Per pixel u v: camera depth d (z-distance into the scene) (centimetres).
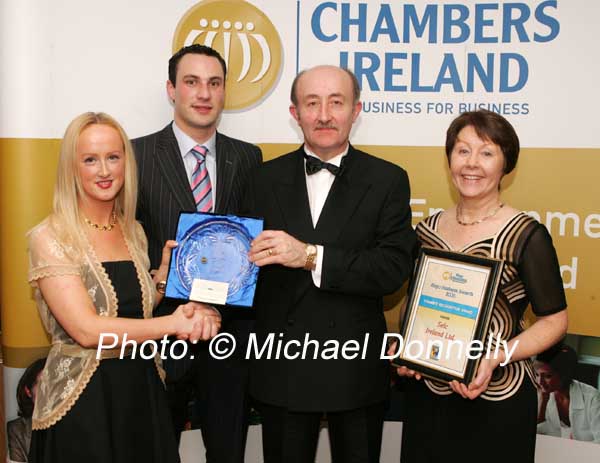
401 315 222
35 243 176
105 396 179
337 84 199
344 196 202
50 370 182
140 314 187
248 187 219
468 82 271
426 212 278
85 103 266
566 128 268
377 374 207
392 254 197
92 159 178
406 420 209
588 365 276
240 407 239
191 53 236
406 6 269
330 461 295
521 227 187
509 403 187
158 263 227
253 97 275
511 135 190
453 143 195
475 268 184
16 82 258
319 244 199
